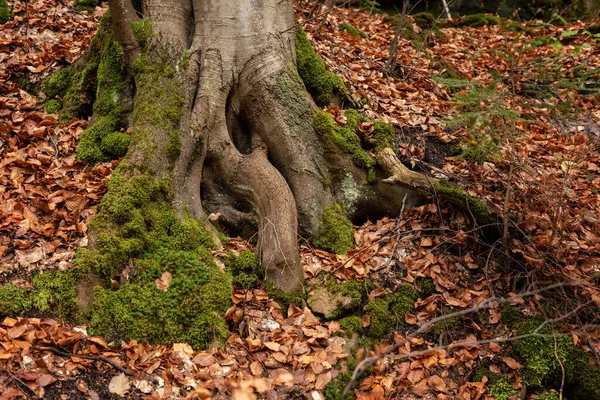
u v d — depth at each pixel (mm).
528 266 5066
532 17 10883
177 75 5316
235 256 4871
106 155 5340
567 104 5277
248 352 4301
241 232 5223
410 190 5473
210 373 4109
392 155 5316
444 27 10375
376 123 5840
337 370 4367
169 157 4992
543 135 6820
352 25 9125
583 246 5223
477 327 4801
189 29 5668
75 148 5441
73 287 4230
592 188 6109
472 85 5008
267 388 3994
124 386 3873
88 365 3885
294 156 5383
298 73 5863
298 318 4613
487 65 8500
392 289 4957
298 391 4168
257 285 4805
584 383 4570
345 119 5766
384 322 4754
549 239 4977
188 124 5156
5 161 5027
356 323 4676
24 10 6770
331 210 5328
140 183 4754
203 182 5289
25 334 3863
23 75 6062
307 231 5258
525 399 4547
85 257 4324
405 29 9203
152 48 5391
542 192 5484
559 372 4621
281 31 5695
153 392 3908
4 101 5633
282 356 4285
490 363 4668
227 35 5480
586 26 10141
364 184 5480
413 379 4457
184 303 4383
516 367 4617
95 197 4840
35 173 5059
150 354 4113
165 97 5191
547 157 6449
